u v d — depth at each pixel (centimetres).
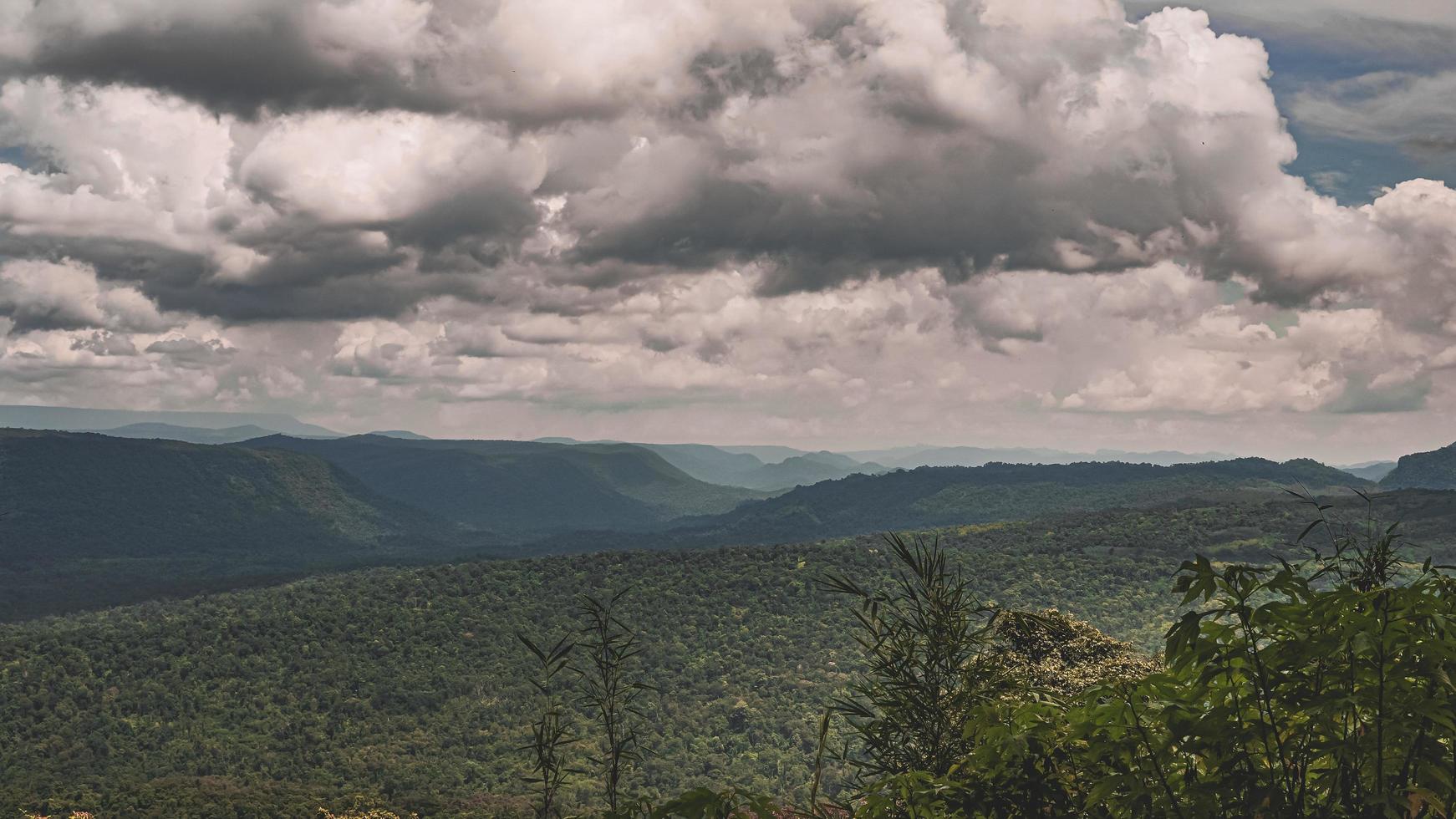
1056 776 361
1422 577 320
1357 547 332
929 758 465
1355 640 296
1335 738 308
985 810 364
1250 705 328
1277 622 313
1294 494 350
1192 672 330
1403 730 295
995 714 381
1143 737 335
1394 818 287
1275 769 332
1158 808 330
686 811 356
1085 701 348
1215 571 323
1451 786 284
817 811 398
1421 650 294
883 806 379
